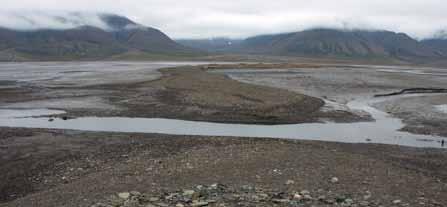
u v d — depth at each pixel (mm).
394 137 32906
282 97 50719
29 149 26562
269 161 18484
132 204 12656
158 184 15406
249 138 29047
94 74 97688
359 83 78750
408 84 78500
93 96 54219
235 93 53625
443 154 26922
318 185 15320
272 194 13820
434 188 16219
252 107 44688
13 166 22797
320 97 56406
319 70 127500
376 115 42875
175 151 25266
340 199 13586
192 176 16484
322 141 30125
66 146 27344
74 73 103250
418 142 31219
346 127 36812
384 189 15352
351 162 19062
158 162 19984
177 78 74875
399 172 18234
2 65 176500
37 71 115750
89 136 30453
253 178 15977
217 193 13852
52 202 14555
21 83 73625
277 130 35438
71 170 21812
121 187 15250
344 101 53094
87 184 16594
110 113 42344
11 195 18656
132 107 45500
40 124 36844
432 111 45156
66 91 59938
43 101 50156
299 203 12930
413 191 15477
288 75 99812
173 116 41031
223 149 21766
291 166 17719
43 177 20875
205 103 46781
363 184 15836
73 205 13469
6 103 48656
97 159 23844
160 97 52000
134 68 129500
